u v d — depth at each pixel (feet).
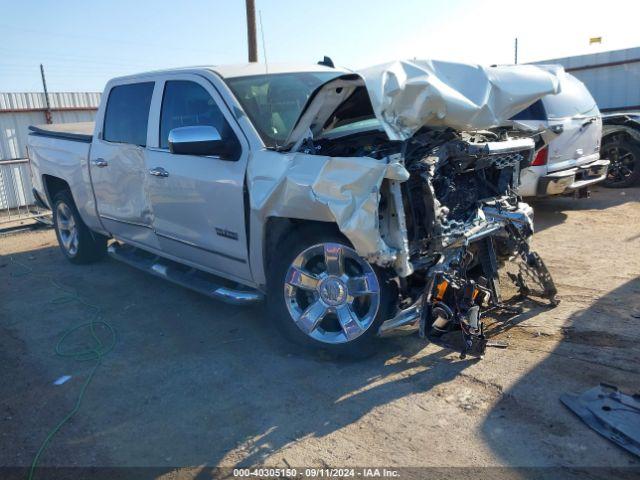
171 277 16.58
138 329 15.89
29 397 12.43
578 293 16.19
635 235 22.21
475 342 12.35
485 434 9.95
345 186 11.16
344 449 9.86
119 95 18.47
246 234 13.61
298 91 15.52
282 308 13.19
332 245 12.21
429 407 10.91
